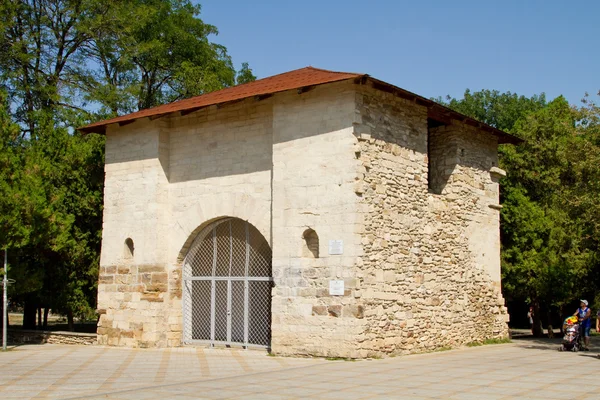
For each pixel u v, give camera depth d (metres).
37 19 25.16
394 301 13.97
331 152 13.62
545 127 26.39
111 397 8.82
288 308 13.73
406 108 15.03
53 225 18.06
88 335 17.86
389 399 8.25
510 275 23.55
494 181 18.70
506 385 9.29
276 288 13.97
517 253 23.31
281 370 11.48
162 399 8.59
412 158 15.09
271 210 14.93
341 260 13.16
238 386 9.62
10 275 17.70
